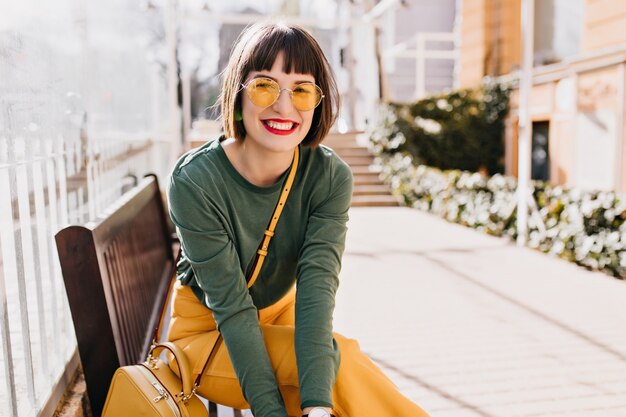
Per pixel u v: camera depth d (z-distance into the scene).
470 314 4.12
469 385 2.91
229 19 11.23
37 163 2.17
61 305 2.41
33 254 2.07
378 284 4.98
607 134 8.44
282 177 1.83
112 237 2.37
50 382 2.15
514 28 12.23
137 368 1.77
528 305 4.32
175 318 2.00
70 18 2.77
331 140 12.77
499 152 12.54
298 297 1.81
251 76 1.75
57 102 2.49
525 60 6.45
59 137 2.51
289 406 1.82
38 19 2.23
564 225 5.96
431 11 20.73
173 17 7.67
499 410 2.63
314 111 1.85
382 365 3.18
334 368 1.71
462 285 4.93
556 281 5.03
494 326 3.84
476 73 12.97
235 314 1.75
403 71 20.84
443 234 7.49
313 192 1.87
